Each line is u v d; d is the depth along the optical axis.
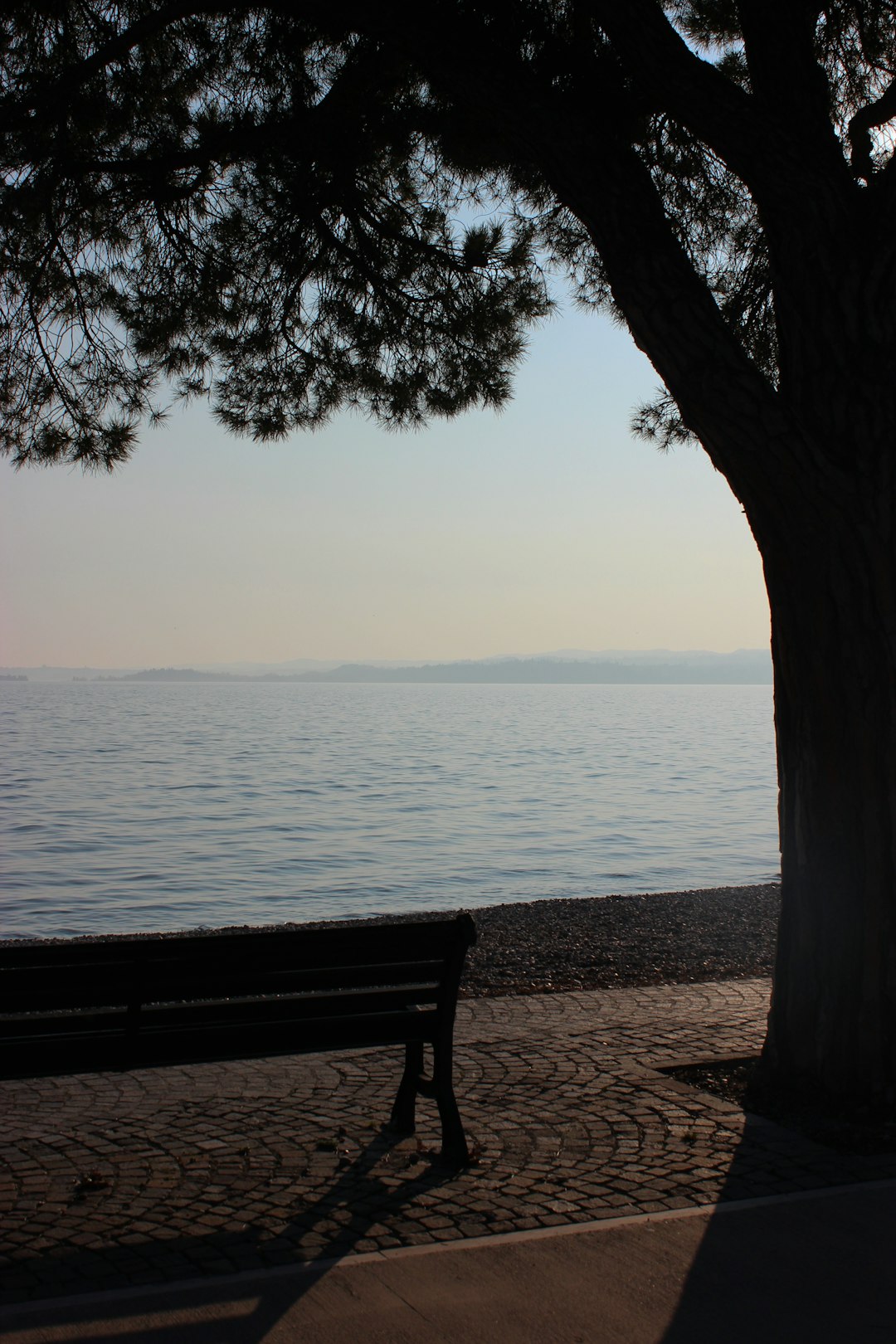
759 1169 4.25
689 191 7.79
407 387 8.11
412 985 5.26
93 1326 3.04
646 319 5.08
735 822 26.31
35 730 74.56
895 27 7.09
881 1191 4.02
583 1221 3.77
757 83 5.38
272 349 7.93
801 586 5.04
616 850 21.38
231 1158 4.37
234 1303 3.17
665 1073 5.59
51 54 6.86
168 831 23.50
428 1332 3.02
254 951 4.06
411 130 7.25
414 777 38.97
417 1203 3.92
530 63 6.16
